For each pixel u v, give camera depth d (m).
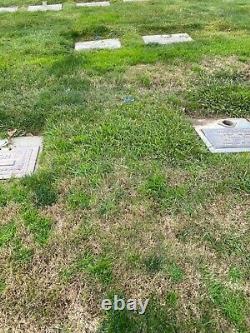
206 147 1.99
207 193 1.69
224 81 2.70
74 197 1.66
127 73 2.82
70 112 2.29
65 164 1.86
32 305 1.26
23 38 3.63
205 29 3.76
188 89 2.58
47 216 1.58
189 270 1.35
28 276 1.34
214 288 1.29
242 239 1.47
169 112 2.26
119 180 1.75
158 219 1.56
